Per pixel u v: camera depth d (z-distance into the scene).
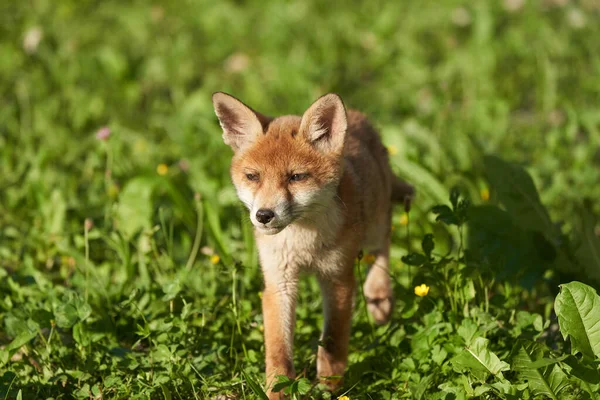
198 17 22.34
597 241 9.46
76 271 10.24
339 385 8.64
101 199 12.93
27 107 16.28
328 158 8.80
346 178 9.08
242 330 9.54
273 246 8.78
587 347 7.32
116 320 9.57
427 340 8.45
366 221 9.42
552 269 9.78
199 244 11.67
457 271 8.95
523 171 10.17
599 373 7.28
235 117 9.16
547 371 7.38
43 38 19.80
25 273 10.52
